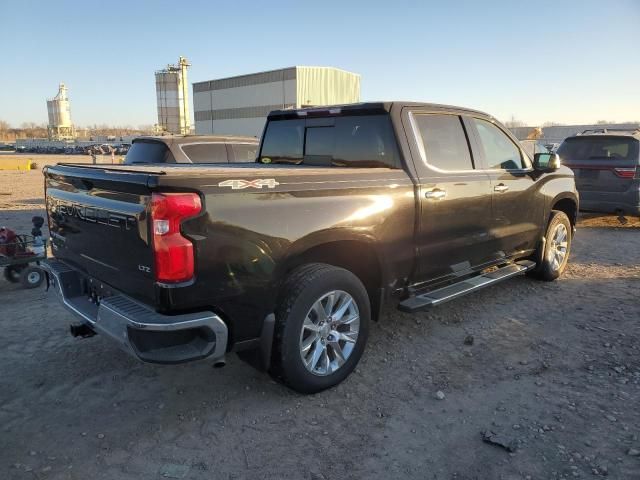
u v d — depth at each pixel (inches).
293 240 129.3
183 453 117.3
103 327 120.9
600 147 382.0
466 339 176.4
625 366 155.9
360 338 149.3
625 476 106.2
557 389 143.0
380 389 145.3
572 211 257.8
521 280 249.0
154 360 113.1
